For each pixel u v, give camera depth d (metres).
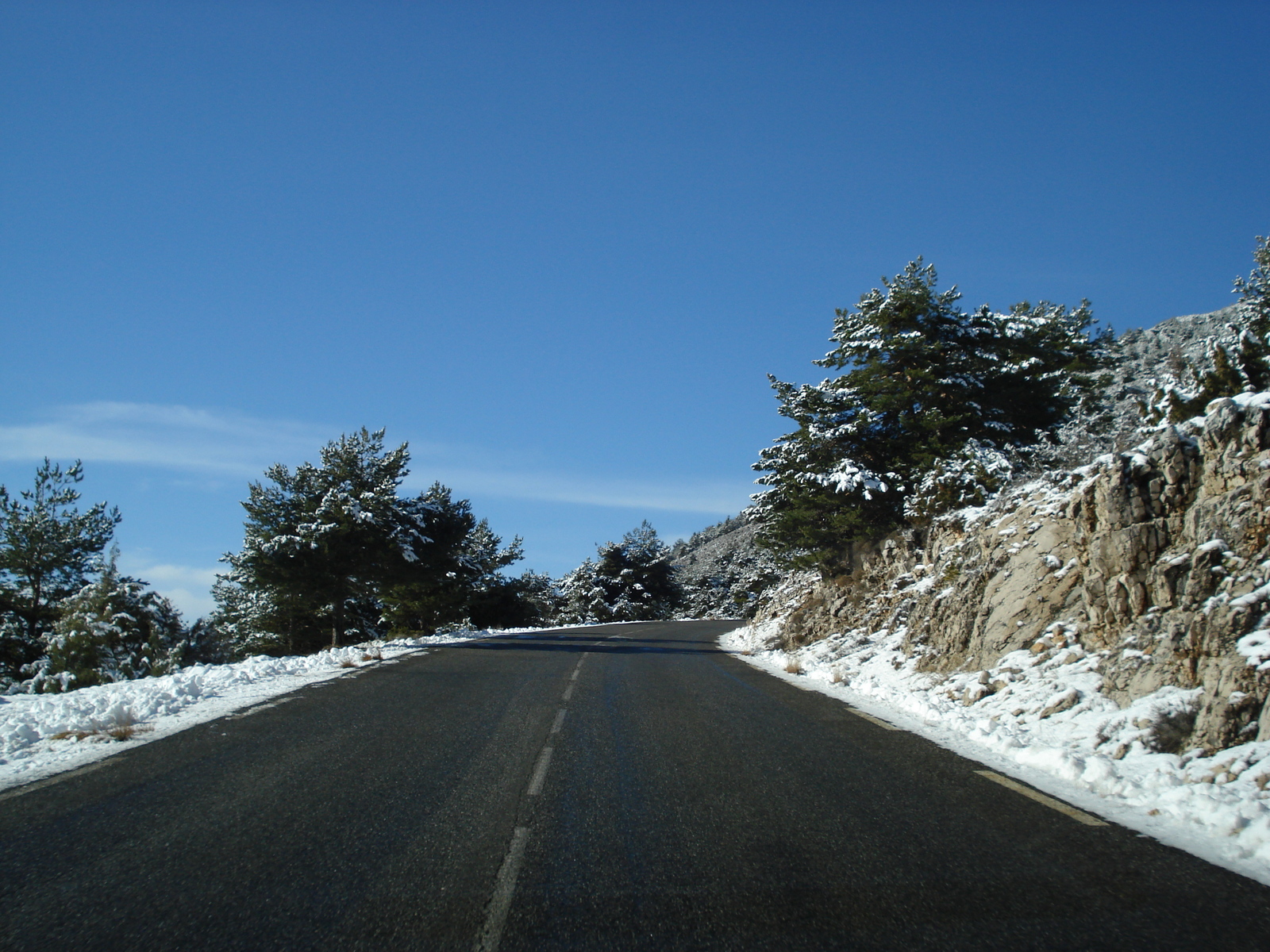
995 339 25.55
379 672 15.95
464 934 4.19
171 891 4.76
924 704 10.98
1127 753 7.40
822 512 24.67
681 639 30.72
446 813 6.34
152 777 7.47
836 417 24.64
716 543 151.88
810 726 10.05
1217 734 6.93
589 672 16.38
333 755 8.38
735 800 6.68
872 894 4.67
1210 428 9.52
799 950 3.99
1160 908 4.45
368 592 34.09
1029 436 24.78
